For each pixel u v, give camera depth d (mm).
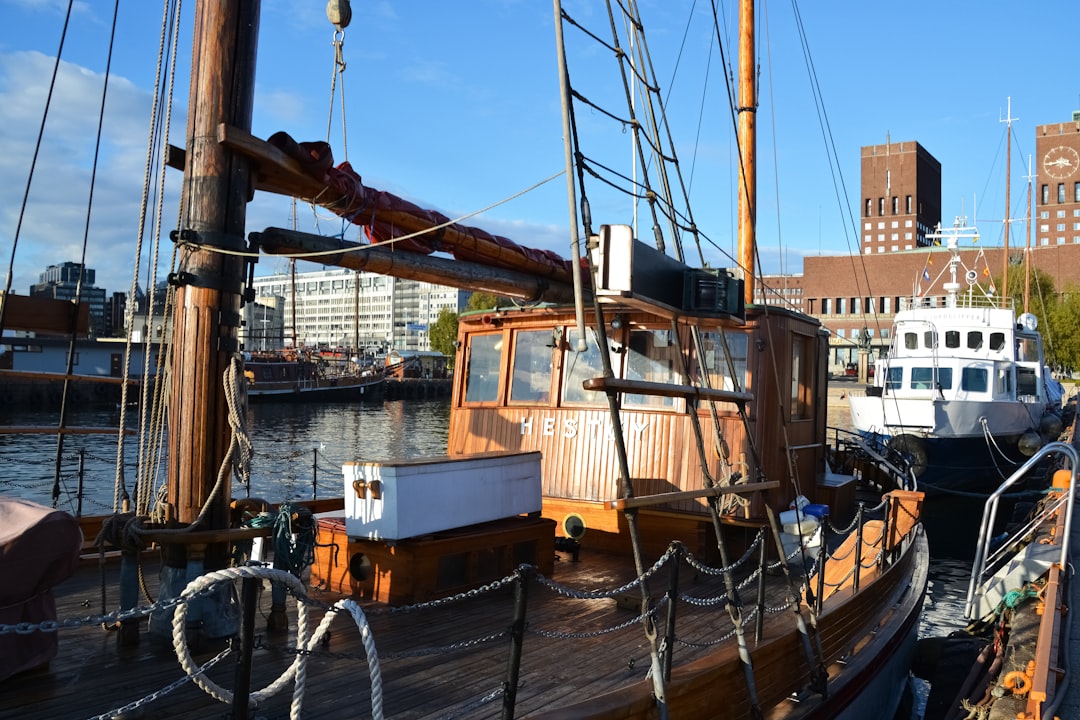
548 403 10352
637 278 4988
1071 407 45688
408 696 5148
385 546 7180
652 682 4703
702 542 9195
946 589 17406
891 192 105562
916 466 22703
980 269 75875
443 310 116125
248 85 5730
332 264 6254
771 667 5805
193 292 5672
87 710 4645
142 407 6105
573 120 4793
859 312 83375
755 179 13523
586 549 9773
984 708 8234
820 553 7000
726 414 9422
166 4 6129
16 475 27844
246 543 5996
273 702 4934
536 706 5094
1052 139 107375
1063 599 11023
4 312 6203
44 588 5055
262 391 71312
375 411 70000
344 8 7293
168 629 5629
